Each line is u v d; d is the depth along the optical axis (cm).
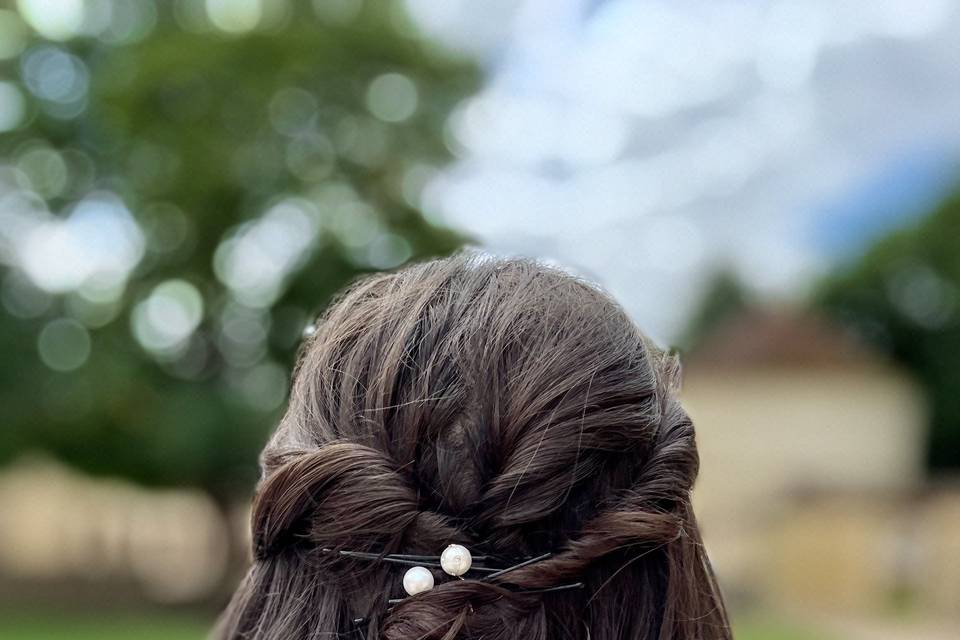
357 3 1702
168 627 1317
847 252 3469
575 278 101
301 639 90
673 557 92
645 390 91
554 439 86
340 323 100
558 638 89
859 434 2216
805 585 1833
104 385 1482
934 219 3128
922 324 3052
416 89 1683
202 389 1552
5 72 1627
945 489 1543
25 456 1636
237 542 1585
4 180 1612
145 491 1744
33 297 1588
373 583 89
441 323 92
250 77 1566
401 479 88
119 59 1574
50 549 2016
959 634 1266
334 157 1627
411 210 1617
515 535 88
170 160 1554
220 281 1590
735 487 2191
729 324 2436
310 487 88
